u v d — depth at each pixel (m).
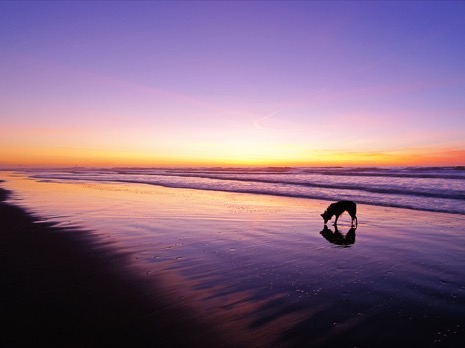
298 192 23.41
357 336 4.52
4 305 5.38
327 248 9.03
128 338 4.43
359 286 6.31
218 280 6.61
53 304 5.41
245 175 49.94
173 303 5.51
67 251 8.50
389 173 43.00
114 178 46.09
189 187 29.39
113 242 9.44
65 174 62.59
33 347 4.16
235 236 10.35
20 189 26.77
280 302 5.60
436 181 27.94
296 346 4.29
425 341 4.38
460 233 10.46
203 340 4.41
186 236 10.29
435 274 6.89
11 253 8.29
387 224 12.16
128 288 6.12
